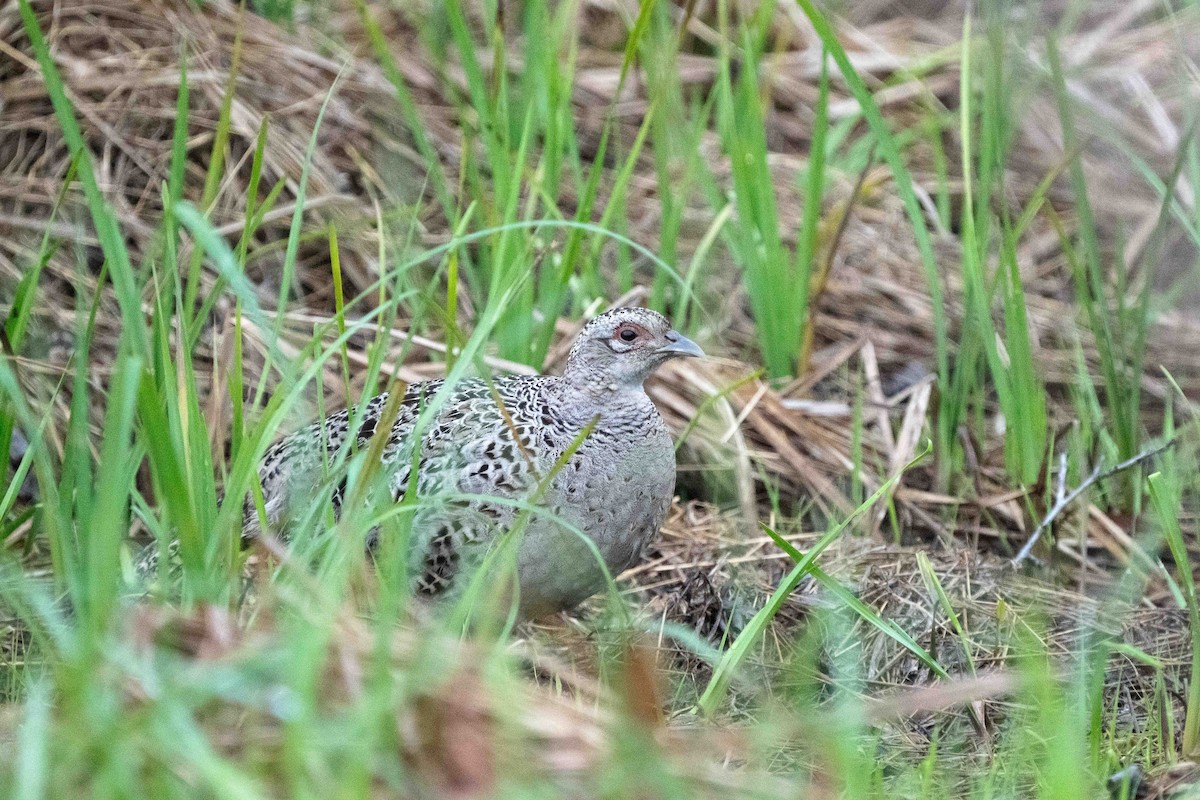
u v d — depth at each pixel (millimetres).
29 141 12469
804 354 12250
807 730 6941
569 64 12469
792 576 8188
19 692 8023
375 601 7871
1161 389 12539
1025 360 11078
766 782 6535
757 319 12172
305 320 11805
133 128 12602
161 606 7227
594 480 9125
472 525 8930
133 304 8102
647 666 6520
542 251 11711
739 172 11938
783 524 11203
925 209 14219
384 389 11562
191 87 12758
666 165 12266
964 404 11477
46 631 8047
